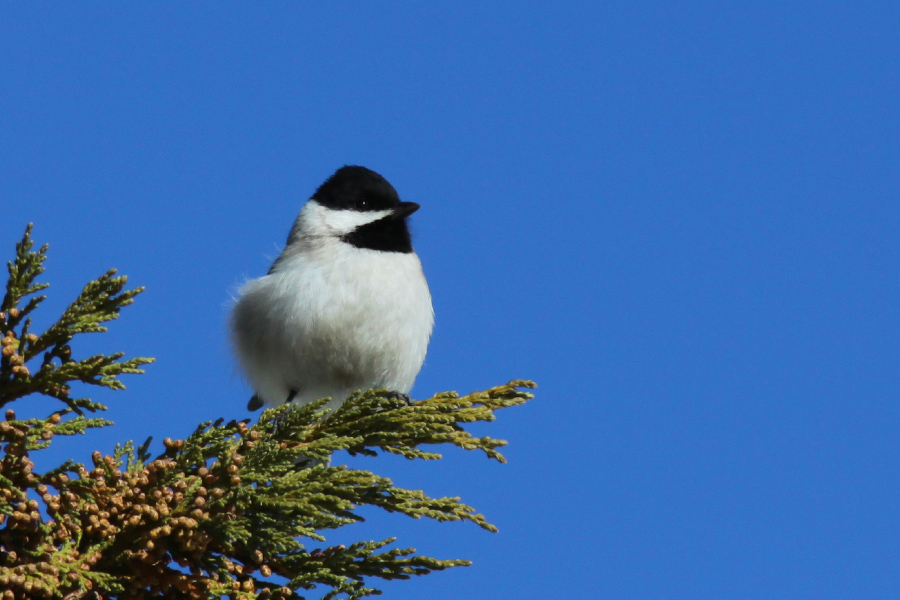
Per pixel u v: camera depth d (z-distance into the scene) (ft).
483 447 26.27
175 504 21.26
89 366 22.71
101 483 21.06
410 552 23.29
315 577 21.80
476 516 24.11
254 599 21.29
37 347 23.08
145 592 21.38
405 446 25.86
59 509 20.77
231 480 21.56
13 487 19.77
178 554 21.79
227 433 23.40
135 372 23.11
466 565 23.15
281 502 21.95
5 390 22.70
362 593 21.65
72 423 21.72
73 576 19.65
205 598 21.30
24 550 20.01
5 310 22.90
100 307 23.43
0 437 20.43
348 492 23.15
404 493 23.97
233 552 21.74
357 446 26.20
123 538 21.09
